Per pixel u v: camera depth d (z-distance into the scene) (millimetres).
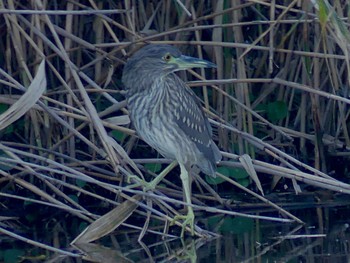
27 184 10352
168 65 10344
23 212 11391
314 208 11469
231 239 10125
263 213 11312
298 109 12922
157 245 9945
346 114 13086
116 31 12438
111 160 10023
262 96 12633
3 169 11352
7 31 11461
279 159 11109
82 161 11617
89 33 12352
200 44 11445
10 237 10336
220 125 11273
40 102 10414
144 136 10773
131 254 9555
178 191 11562
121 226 10672
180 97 10539
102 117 12141
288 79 12695
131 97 10625
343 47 9812
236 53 12031
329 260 9094
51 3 12047
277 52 12414
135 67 10461
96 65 12188
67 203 11438
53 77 12023
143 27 12375
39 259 9375
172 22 12406
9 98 11344
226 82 11430
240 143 12109
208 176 11906
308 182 10812
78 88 10797
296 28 12305
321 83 12625
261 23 11328
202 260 9266
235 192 12180
